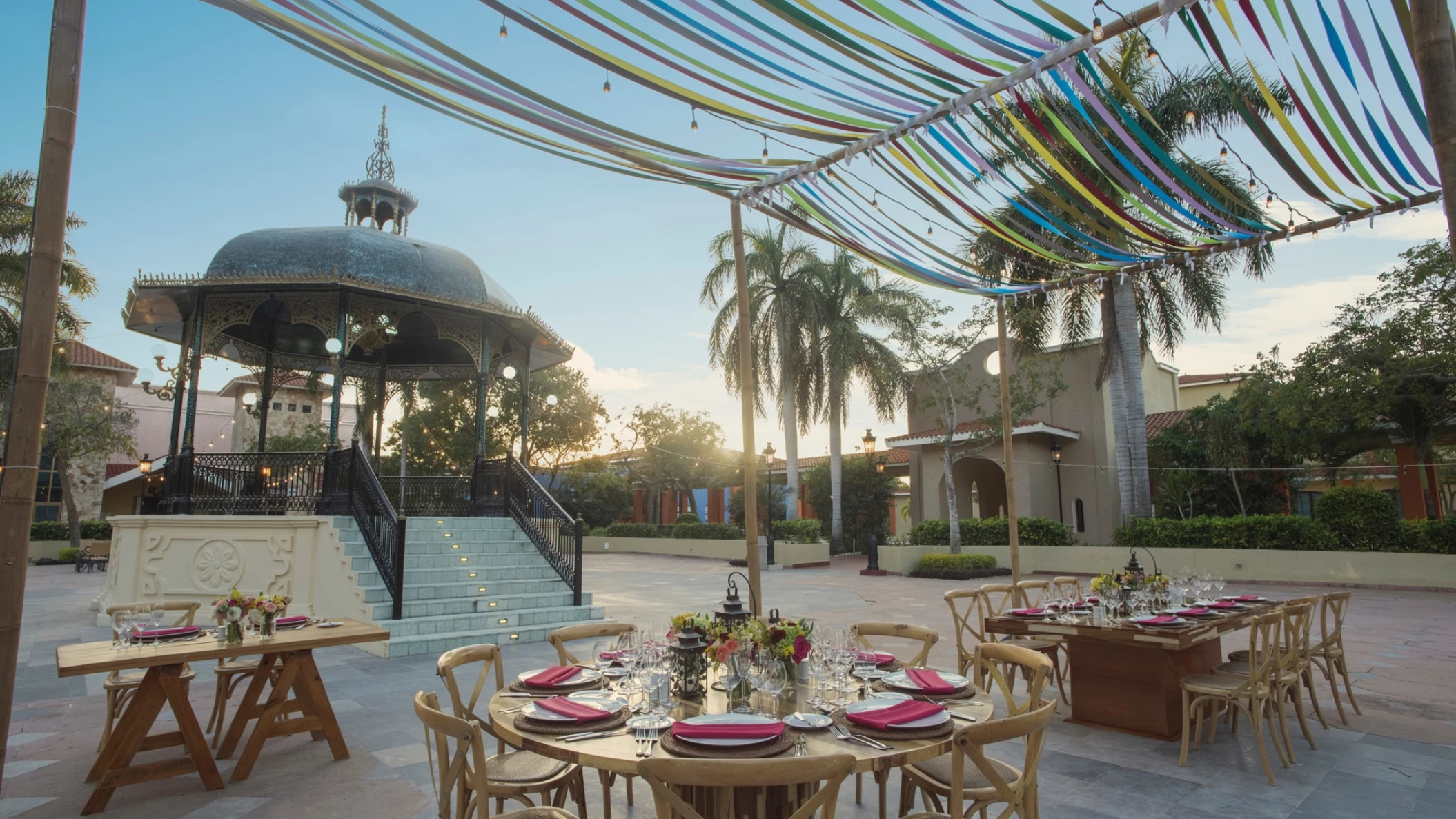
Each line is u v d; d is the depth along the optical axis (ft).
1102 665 19.08
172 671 15.01
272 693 16.37
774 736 9.14
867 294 82.48
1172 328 63.46
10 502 9.50
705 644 11.97
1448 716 20.10
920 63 11.33
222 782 15.14
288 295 39.73
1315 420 56.75
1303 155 13.57
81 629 33.99
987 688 21.81
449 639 29.78
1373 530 54.24
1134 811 13.62
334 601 32.63
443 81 10.77
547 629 32.63
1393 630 34.65
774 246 84.07
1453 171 7.75
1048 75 11.57
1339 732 18.62
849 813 14.02
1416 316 53.47
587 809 13.57
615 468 123.54
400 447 93.71
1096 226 16.44
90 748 17.56
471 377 53.47
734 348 84.07
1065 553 65.62
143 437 117.08
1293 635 17.81
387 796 14.73
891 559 70.33
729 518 122.93
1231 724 18.78
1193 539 59.82
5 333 69.82
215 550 34.17
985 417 71.51
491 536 40.60
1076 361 78.69
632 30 10.13
